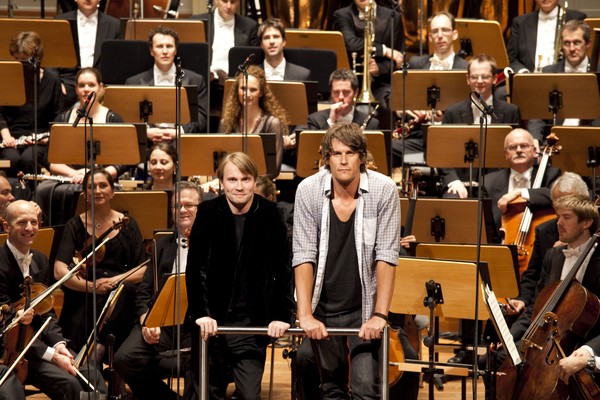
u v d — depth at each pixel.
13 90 16.42
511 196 15.11
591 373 11.41
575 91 16.64
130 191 14.51
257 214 10.59
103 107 17.09
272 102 16.89
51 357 12.47
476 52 20.45
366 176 10.20
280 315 10.68
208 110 16.66
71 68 20.67
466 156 15.62
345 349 10.69
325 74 19.34
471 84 17.33
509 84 16.98
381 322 9.59
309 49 19.31
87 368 11.45
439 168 17.73
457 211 13.67
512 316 13.64
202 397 9.61
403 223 14.45
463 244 12.52
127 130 15.25
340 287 10.23
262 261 10.64
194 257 10.46
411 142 18.97
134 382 12.97
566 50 18.81
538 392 11.32
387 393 9.44
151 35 18.48
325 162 10.23
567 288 11.78
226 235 10.55
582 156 15.91
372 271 10.20
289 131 18.25
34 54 16.61
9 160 17.58
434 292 11.44
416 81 17.38
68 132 15.15
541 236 13.15
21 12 26.38
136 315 13.41
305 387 10.95
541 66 20.67
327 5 23.62
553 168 15.55
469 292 11.65
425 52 23.55
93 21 20.98
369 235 10.11
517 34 21.31
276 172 15.45
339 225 10.17
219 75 19.22
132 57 18.62
